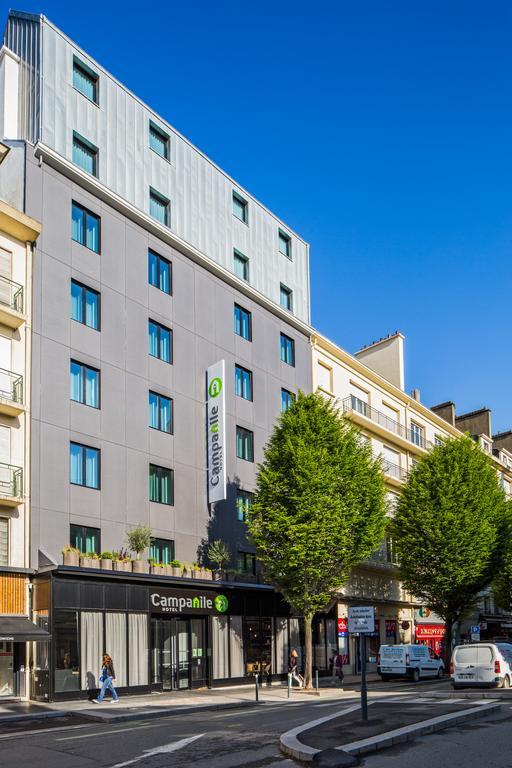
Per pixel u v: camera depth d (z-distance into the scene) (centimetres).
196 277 3528
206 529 3331
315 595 3023
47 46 2978
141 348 3156
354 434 3509
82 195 2997
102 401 2925
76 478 2777
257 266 3994
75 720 2033
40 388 2683
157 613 2898
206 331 3534
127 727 1809
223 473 3300
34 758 1334
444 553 3847
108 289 3042
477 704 1933
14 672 2473
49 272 2798
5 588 2450
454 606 4028
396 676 3462
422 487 4044
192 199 3603
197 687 3045
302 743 1318
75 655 2522
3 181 2861
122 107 3288
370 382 4894
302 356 4241
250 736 1505
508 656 2845
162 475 3175
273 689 3047
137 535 2848
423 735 1438
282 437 3250
